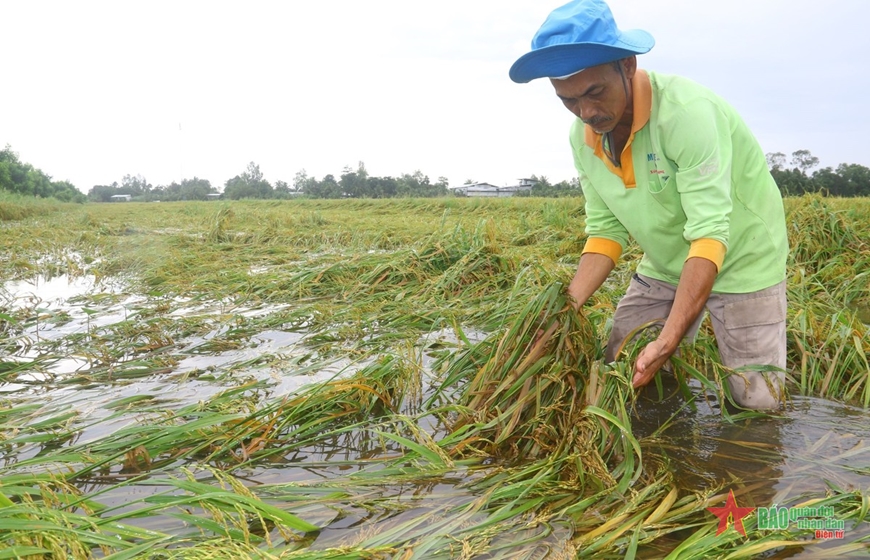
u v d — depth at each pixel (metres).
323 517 1.77
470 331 4.12
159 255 8.16
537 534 1.63
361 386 2.59
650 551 1.57
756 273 2.48
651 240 2.61
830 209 6.69
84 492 2.00
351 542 1.63
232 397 2.75
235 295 5.86
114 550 1.57
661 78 2.33
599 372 2.31
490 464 2.11
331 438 2.46
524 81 2.18
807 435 2.30
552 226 9.74
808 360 3.00
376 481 1.97
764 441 2.25
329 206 30.98
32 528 1.39
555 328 2.46
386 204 26.06
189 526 1.75
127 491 2.01
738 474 1.99
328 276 6.11
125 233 13.62
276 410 2.46
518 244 8.72
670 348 2.21
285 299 5.66
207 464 2.22
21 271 8.02
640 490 1.87
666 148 2.30
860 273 5.20
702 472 2.01
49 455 2.14
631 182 2.47
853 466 2.01
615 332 3.00
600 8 2.03
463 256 5.89
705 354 2.91
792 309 3.77
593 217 2.79
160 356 3.75
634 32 2.14
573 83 2.10
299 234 10.69
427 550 1.54
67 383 3.25
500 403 2.36
